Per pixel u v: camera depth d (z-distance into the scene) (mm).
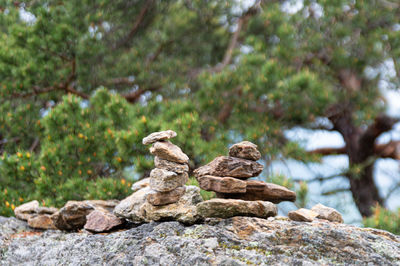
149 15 10422
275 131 8133
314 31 8555
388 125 10172
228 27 11250
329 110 9180
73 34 8469
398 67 8188
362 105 8734
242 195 4117
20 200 7125
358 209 10750
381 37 8172
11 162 7309
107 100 7840
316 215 4145
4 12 9828
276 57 8312
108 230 4398
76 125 7672
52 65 8945
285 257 3189
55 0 9156
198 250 3293
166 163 3898
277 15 8789
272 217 4027
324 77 8781
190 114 6973
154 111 8242
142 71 10102
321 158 8906
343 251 3287
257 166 4117
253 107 8547
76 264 3672
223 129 8258
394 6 8102
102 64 10000
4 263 4281
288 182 6070
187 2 10719
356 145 10828
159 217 3951
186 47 11039
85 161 7395
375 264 3168
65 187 6793
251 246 3377
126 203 4344
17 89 8805
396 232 5332
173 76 10195
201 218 3814
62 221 4898
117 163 7043
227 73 8141
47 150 7195
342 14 8383
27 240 4770
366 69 8906
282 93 7602
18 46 8812
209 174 4004
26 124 9375
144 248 3531
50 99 9906
